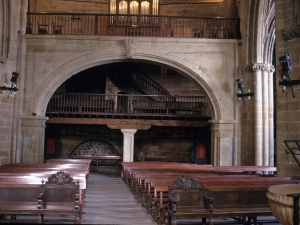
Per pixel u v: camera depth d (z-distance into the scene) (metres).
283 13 12.09
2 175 11.05
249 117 17.31
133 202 12.38
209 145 24.22
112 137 24.95
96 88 25.42
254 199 8.82
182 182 8.48
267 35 17.14
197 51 18.02
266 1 16.72
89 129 24.86
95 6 23.25
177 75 25.03
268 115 17.09
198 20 22.61
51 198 8.59
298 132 11.41
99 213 10.43
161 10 23.17
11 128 17.22
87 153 24.95
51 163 16.27
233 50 18.09
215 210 8.29
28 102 17.66
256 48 17.06
